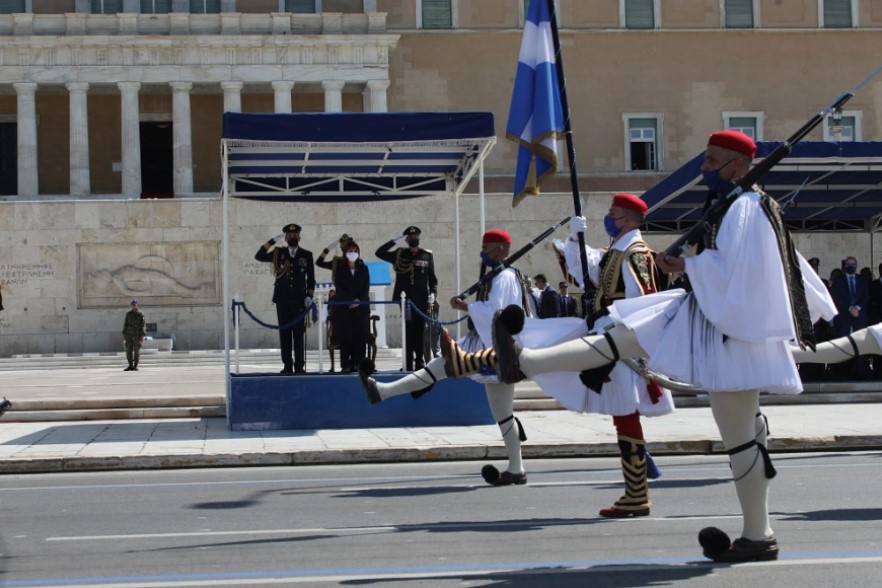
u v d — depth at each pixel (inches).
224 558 307.1
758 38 2325.3
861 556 290.5
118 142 2272.4
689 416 720.3
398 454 563.8
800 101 2333.9
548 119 439.2
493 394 452.8
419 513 382.6
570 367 277.6
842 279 843.4
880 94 2341.3
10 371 1371.8
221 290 1558.8
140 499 436.1
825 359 362.9
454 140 668.7
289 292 712.4
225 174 690.2
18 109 2101.4
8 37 2074.3
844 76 2345.0
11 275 1537.9
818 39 2340.1
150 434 658.8
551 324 327.6
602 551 303.6
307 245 1514.5
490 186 2252.7
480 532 339.3
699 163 776.9
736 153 274.4
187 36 2100.1
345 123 661.3
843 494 411.2
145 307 1555.1
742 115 2321.6
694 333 263.4
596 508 385.1
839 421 674.8
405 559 299.9
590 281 361.1
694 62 2314.2
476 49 2283.5
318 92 2247.8
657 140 2314.2
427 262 721.6
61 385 1031.6
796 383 264.1
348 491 446.3
